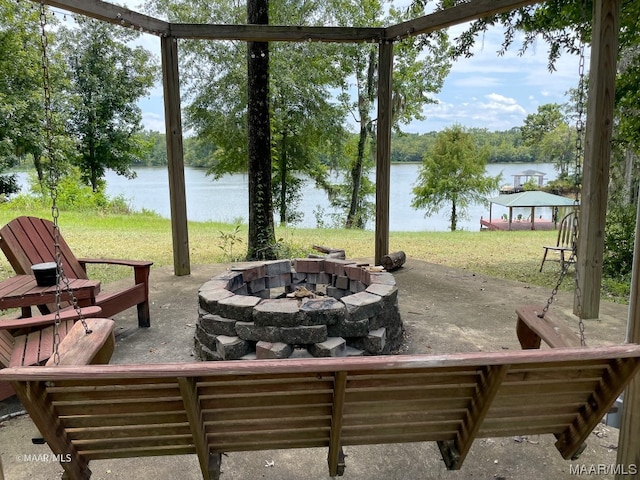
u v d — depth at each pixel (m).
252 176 6.31
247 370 1.28
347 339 2.88
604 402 1.60
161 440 1.65
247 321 2.83
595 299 3.88
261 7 5.76
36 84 11.95
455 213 19.36
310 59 12.62
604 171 3.69
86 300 3.03
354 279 3.68
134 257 6.60
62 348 1.86
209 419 1.58
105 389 1.42
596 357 1.41
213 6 12.12
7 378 1.27
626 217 6.19
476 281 5.25
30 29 11.74
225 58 12.52
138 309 3.73
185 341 3.44
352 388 1.52
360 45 14.45
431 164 19.33
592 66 3.56
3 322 2.34
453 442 1.82
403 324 3.70
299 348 2.77
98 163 17.19
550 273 5.87
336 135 14.72
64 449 1.55
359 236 9.41
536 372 1.54
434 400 1.61
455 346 3.31
